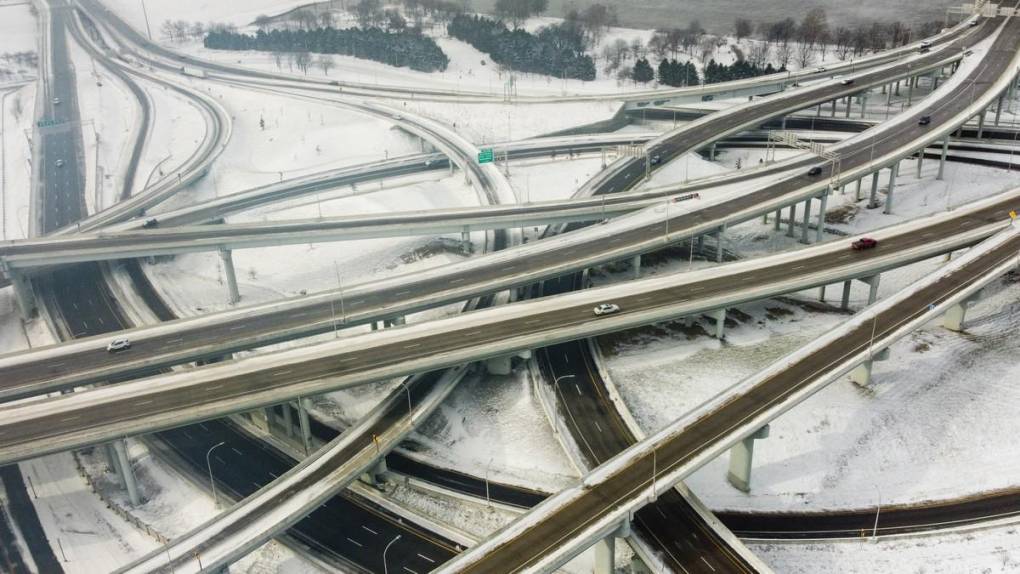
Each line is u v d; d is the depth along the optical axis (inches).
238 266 7317.9
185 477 4603.8
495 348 4751.5
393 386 5324.8
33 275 7145.7
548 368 5339.6
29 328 6446.9
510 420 4921.3
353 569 3863.2
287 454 4778.5
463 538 4033.0
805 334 5556.1
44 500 4532.5
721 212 6471.5
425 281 5743.1
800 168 7185.0
